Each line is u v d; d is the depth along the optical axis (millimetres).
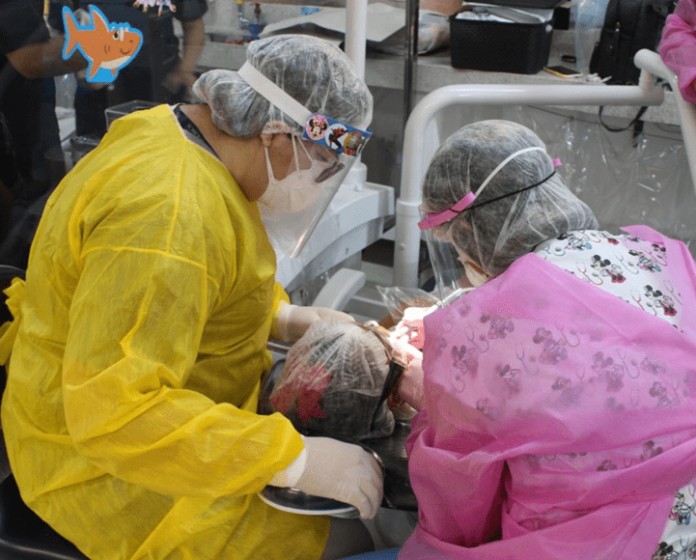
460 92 1505
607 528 824
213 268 942
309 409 1074
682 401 831
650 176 2092
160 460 914
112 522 1049
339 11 1816
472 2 2059
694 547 859
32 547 1084
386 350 1138
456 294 1318
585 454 819
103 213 913
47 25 1638
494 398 842
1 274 1286
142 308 875
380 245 2264
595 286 870
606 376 816
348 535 1108
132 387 874
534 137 981
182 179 933
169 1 1696
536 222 923
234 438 918
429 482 928
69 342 901
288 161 1028
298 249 1203
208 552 1028
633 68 1915
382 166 2125
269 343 1401
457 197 953
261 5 1805
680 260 943
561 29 2143
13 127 1737
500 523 938
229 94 969
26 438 1090
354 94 1004
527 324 842
